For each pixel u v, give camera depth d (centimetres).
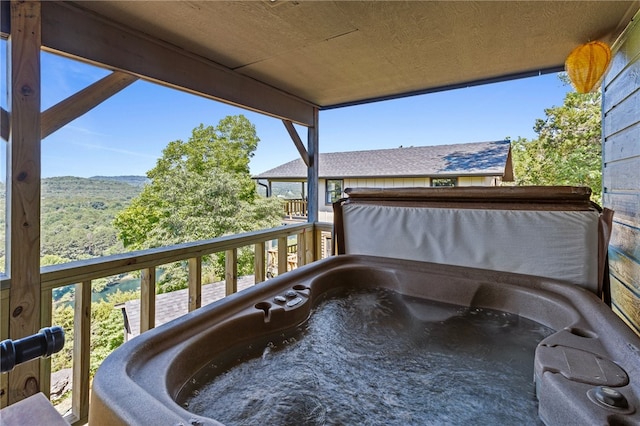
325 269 209
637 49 172
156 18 193
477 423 97
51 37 168
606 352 106
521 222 180
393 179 927
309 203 393
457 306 185
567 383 89
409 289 200
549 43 227
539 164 960
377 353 142
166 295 541
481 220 192
